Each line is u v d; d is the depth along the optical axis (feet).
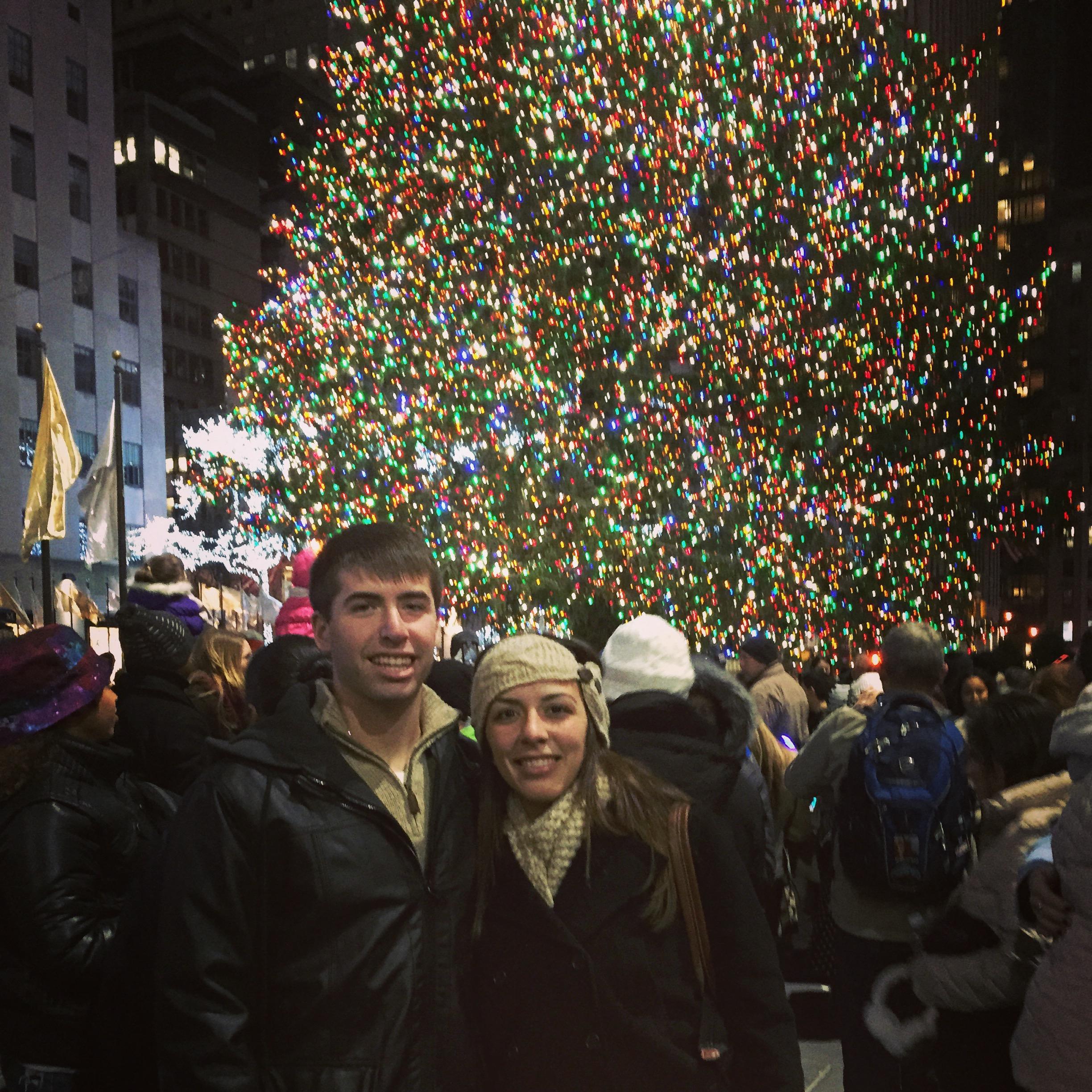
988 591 137.49
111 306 148.05
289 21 328.29
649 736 10.15
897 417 71.67
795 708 23.93
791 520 70.54
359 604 7.40
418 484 77.00
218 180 240.94
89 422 142.31
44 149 137.08
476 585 72.49
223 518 182.80
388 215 81.71
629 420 68.85
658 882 7.47
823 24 71.61
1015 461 78.48
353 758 7.41
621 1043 7.20
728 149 71.61
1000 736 11.33
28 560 121.29
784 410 69.92
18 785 8.78
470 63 77.51
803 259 70.13
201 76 252.62
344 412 80.43
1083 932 7.71
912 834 12.16
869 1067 12.73
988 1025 9.44
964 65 76.18
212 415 215.10
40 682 8.96
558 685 7.58
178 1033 6.57
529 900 7.41
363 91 81.71
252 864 6.84
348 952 6.79
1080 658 16.34
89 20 146.61
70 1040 8.60
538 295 72.43
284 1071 6.70
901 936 12.56
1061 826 7.95
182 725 13.04
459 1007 7.27
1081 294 276.21
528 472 70.95
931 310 73.72
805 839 18.80
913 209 74.02
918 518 74.28
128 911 7.48
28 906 8.42
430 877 7.27
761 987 7.48
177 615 17.12
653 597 68.39
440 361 74.64
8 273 129.29
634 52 71.67
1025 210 290.35
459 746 8.16
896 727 12.80
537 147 74.08
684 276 70.54
